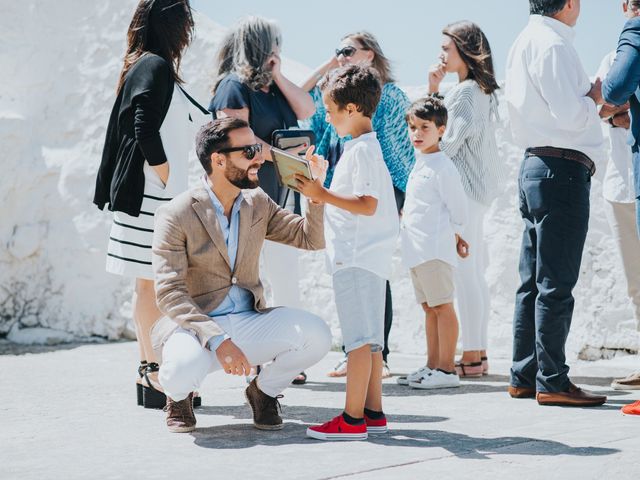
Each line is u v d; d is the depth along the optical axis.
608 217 5.33
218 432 3.83
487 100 5.56
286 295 5.37
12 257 7.73
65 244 7.64
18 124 7.71
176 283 3.69
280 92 5.34
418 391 5.00
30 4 7.91
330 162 5.56
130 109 4.34
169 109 4.42
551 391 4.43
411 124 5.15
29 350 7.07
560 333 4.43
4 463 3.31
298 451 3.42
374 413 3.74
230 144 3.72
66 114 7.79
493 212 6.64
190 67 7.59
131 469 3.17
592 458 3.22
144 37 4.46
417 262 5.10
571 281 4.45
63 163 7.70
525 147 4.57
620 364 5.94
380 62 5.55
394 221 3.74
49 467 3.23
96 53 7.81
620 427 3.82
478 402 4.58
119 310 7.51
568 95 4.33
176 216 3.73
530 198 4.48
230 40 5.24
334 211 3.72
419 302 5.29
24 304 7.71
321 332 3.79
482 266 5.66
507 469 3.10
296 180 3.60
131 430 3.90
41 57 7.89
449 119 5.47
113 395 4.90
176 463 3.25
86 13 7.88
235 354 3.56
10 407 4.54
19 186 7.69
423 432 3.77
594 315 6.19
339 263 3.65
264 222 3.95
